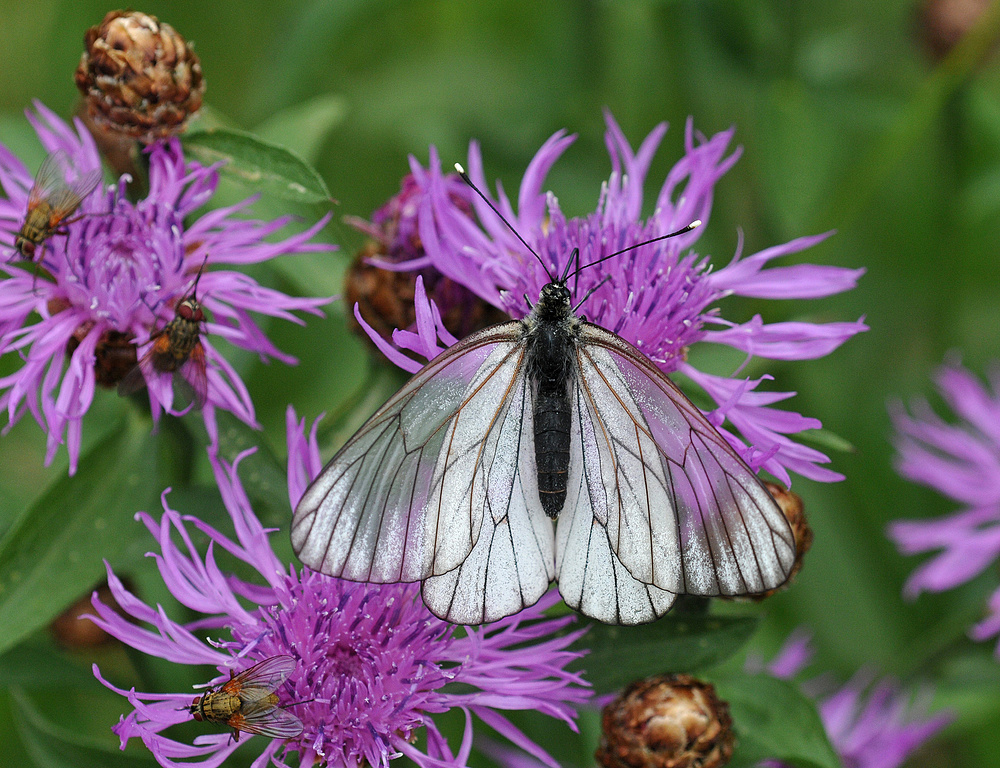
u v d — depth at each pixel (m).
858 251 0.55
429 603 0.40
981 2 0.51
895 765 0.47
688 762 0.42
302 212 0.45
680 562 0.40
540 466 0.41
